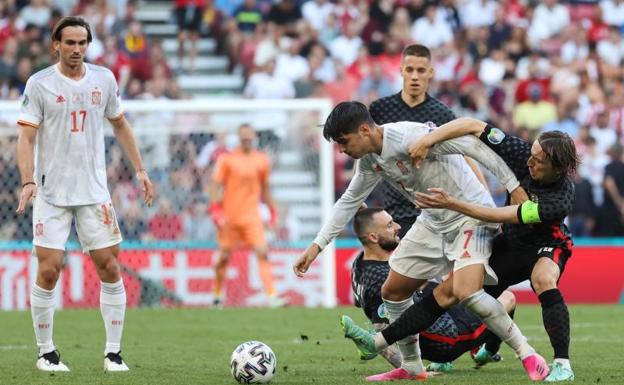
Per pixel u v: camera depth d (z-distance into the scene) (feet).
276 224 177.17
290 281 174.60
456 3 245.04
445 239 75.82
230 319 138.31
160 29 241.35
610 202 199.62
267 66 224.33
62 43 82.84
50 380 78.74
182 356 99.14
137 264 168.66
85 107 83.92
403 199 96.32
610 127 222.48
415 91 98.12
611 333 119.65
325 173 174.60
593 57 242.78
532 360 74.54
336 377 81.00
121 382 77.66
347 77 224.12
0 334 120.06
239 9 243.60
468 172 75.15
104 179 85.92
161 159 174.50
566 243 77.20
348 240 174.81
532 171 71.97
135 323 133.69
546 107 218.38
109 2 237.45
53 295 85.81
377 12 239.71
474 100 221.25
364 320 134.92
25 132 83.05
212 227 175.01
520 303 173.78
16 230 168.86
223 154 162.81
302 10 240.53
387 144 72.43
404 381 77.20
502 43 237.45
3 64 212.02
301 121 179.42
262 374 76.28
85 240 85.15
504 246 77.36
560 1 250.98
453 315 82.58
